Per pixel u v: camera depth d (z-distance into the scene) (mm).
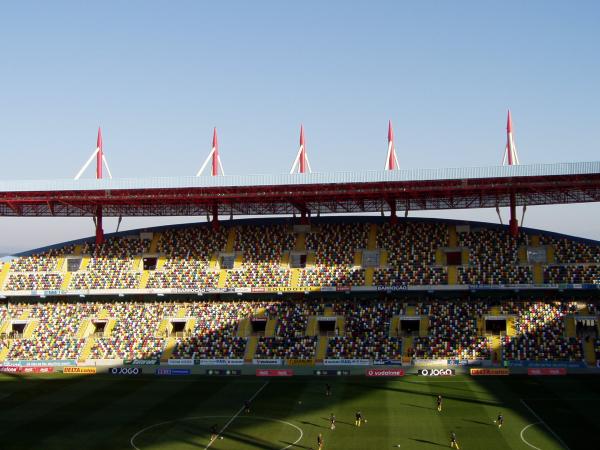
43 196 98688
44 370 93750
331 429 63938
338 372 88688
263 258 105500
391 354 89625
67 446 60531
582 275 94312
